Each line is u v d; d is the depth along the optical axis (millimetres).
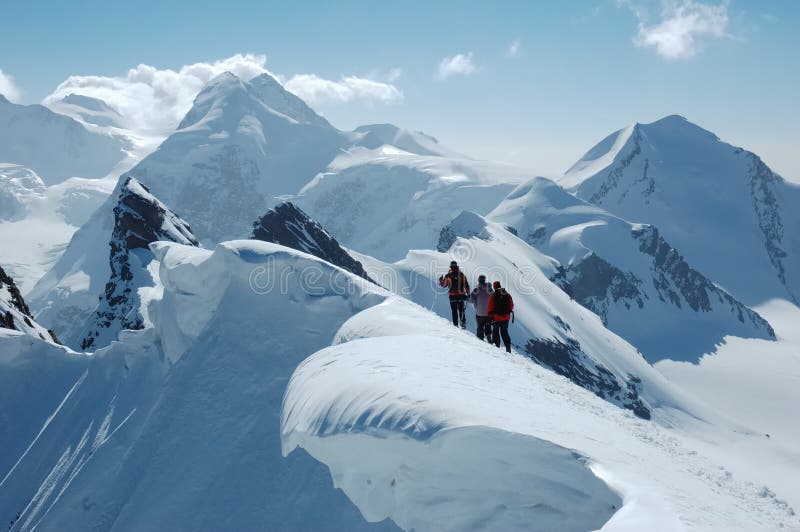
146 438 19078
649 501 7062
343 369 10852
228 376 20250
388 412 8672
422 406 8547
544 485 8039
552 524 7852
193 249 26328
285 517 15336
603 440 10188
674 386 156375
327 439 9180
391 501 8906
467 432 8000
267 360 20516
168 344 25484
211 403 19625
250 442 18000
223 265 22844
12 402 29734
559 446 7969
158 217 78750
